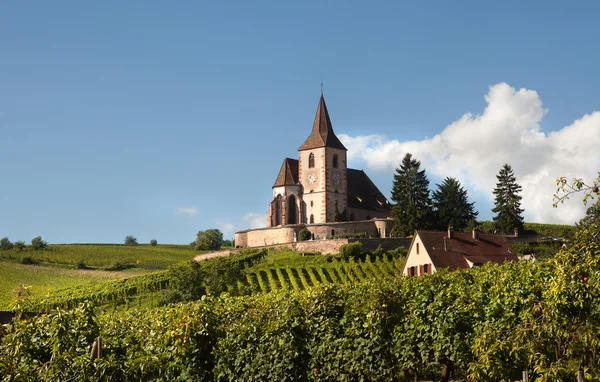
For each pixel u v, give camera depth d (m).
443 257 65.62
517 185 107.81
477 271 38.53
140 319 35.34
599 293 16.86
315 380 29.58
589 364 23.88
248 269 86.62
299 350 29.92
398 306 30.44
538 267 27.80
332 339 29.75
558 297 17.36
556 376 17.11
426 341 29.47
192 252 136.75
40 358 25.41
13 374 22.78
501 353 18.80
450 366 30.28
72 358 23.91
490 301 29.08
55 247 137.50
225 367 29.17
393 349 29.69
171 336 28.30
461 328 29.02
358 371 29.02
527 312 19.03
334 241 90.44
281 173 105.06
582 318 18.58
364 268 81.81
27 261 120.75
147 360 27.06
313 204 102.62
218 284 79.31
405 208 100.56
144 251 138.38
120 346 27.89
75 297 85.31
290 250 93.75
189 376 28.34
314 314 30.92
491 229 105.44
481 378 21.59
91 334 26.22
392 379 29.83
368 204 108.62
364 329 29.67
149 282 88.69
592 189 16.23
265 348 29.86
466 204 108.38
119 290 86.62
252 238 102.25
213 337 29.47
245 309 32.91
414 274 67.25
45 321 26.17
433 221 104.19
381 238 89.56
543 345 18.53
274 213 103.56
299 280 80.88
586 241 16.97
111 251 136.50
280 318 30.59
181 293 78.06
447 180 110.56
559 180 16.55
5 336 25.25
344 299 32.78
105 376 24.78
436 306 29.64
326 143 102.56
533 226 108.69
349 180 111.12
